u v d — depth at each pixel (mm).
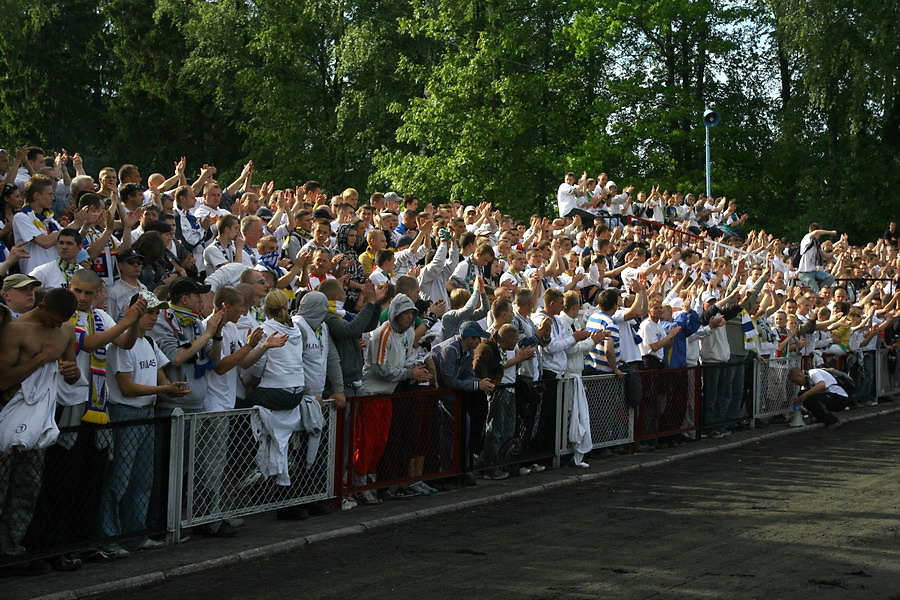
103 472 6945
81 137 40125
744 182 37281
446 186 35969
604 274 15359
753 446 13266
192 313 7812
